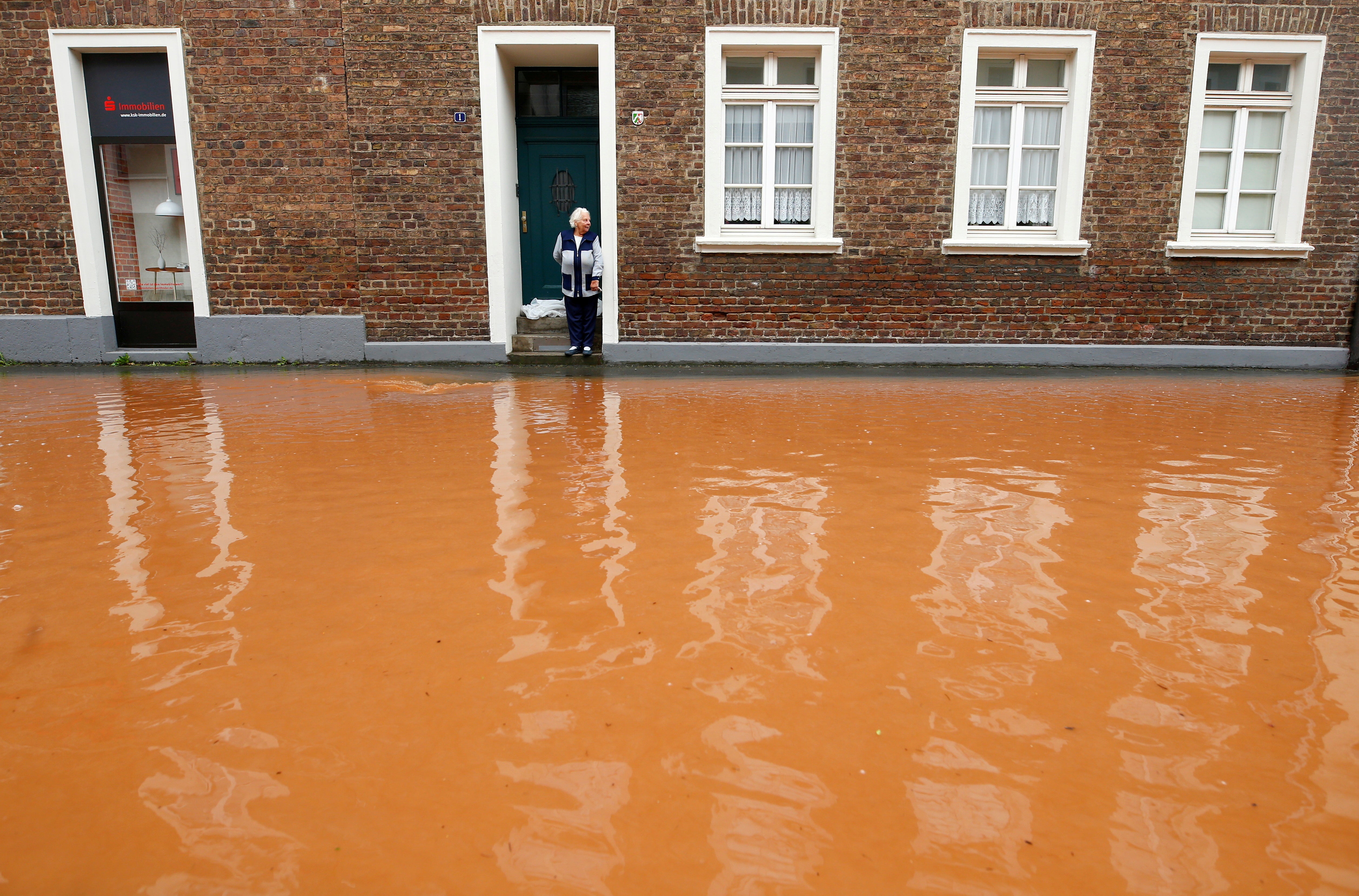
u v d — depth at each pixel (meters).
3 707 2.20
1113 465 4.97
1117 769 1.92
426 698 2.22
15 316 10.62
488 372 9.85
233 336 10.57
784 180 10.62
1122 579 3.08
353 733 2.06
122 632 2.64
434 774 1.90
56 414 6.95
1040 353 10.79
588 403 7.53
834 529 3.65
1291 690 2.28
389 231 10.38
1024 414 6.91
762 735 2.04
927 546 3.44
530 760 1.95
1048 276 10.68
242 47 10.09
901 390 8.48
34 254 10.55
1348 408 7.43
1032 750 1.99
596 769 1.91
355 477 4.65
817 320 10.66
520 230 11.43
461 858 1.63
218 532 3.66
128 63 10.35
